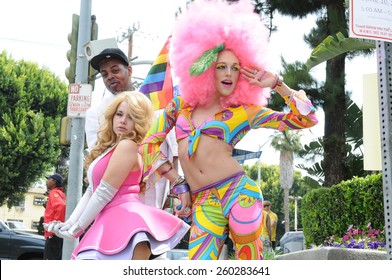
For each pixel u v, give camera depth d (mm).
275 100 20281
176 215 5492
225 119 4895
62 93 45375
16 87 43375
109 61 7312
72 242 10844
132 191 5160
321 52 15320
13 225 26297
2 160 42188
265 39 5180
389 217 4605
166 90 7445
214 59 4934
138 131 5297
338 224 11203
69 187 11609
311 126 5004
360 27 4754
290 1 22594
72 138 11703
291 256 8312
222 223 4793
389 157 4676
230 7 5219
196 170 4852
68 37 12547
